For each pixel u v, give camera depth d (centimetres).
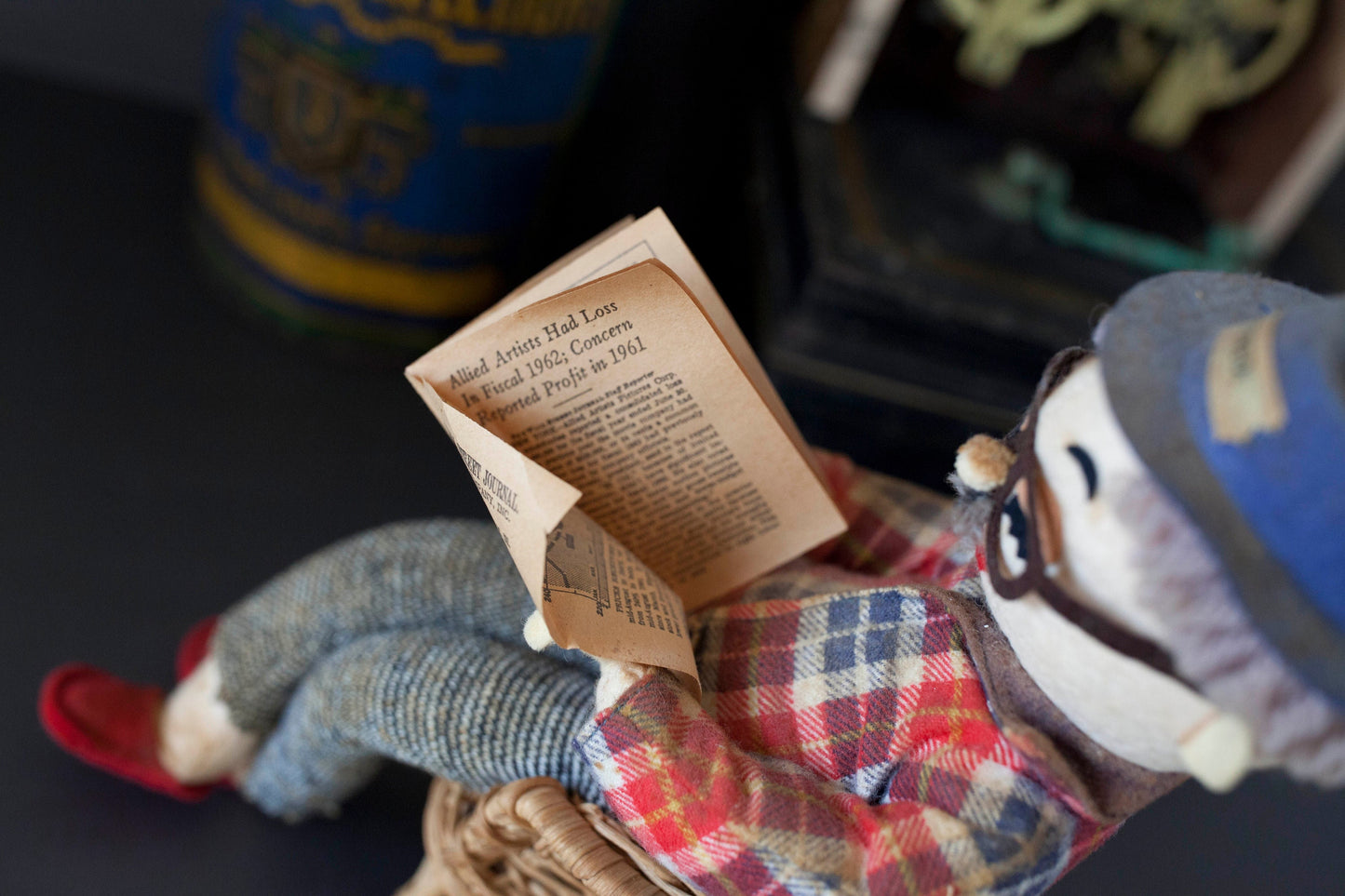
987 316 84
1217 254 94
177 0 101
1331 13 88
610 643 50
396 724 54
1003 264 87
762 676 54
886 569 59
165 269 91
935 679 51
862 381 87
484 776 54
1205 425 45
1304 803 83
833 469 60
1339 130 90
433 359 51
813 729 53
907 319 85
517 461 48
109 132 101
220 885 67
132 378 84
